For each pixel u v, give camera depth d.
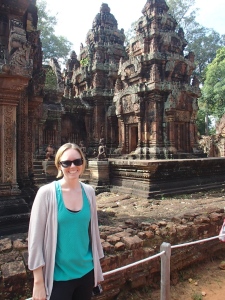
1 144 5.09
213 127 37.22
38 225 2.00
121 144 16.64
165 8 16.05
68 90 23.38
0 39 5.39
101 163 11.31
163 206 8.08
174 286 4.16
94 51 20.70
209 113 31.17
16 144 5.68
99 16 21.36
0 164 5.11
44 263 1.99
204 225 5.03
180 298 3.84
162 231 4.44
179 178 10.76
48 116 18.22
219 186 11.71
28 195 5.73
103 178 11.35
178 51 16.09
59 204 2.06
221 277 4.48
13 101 5.16
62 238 2.05
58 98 19.00
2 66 4.72
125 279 3.70
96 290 2.40
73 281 2.07
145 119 14.73
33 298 1.95
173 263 4.32
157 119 14.34
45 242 2.03
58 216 2.04
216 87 26.59
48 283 2.00
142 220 6.16
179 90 14.67
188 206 7.97
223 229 4.20
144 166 9.70
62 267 2.05
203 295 3.91
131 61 15.62
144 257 3.95
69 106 19.53
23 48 4.95
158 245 4.23
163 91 14.41
